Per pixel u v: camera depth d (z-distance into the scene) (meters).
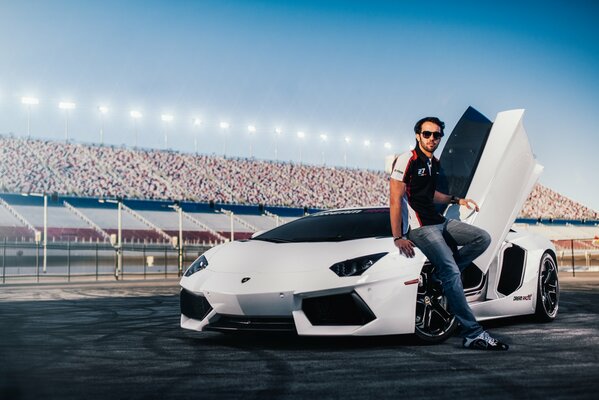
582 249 33.88
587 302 7.17
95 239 38.06
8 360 3.65
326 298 3.94
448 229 4.14
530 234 5.52
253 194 51.84
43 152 48.94
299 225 4.97
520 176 4.71
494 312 4.88
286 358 3.64
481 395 2.63
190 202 46.81
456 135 4.79
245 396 2.67
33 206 41.25
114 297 9.73
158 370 3.30
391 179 4.03
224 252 4.53
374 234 4.48
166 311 6.99
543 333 4.57
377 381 2.95
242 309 4.00
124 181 48.28
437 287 4.23
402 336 4.12
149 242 39.31
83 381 3.02
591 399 2.53
